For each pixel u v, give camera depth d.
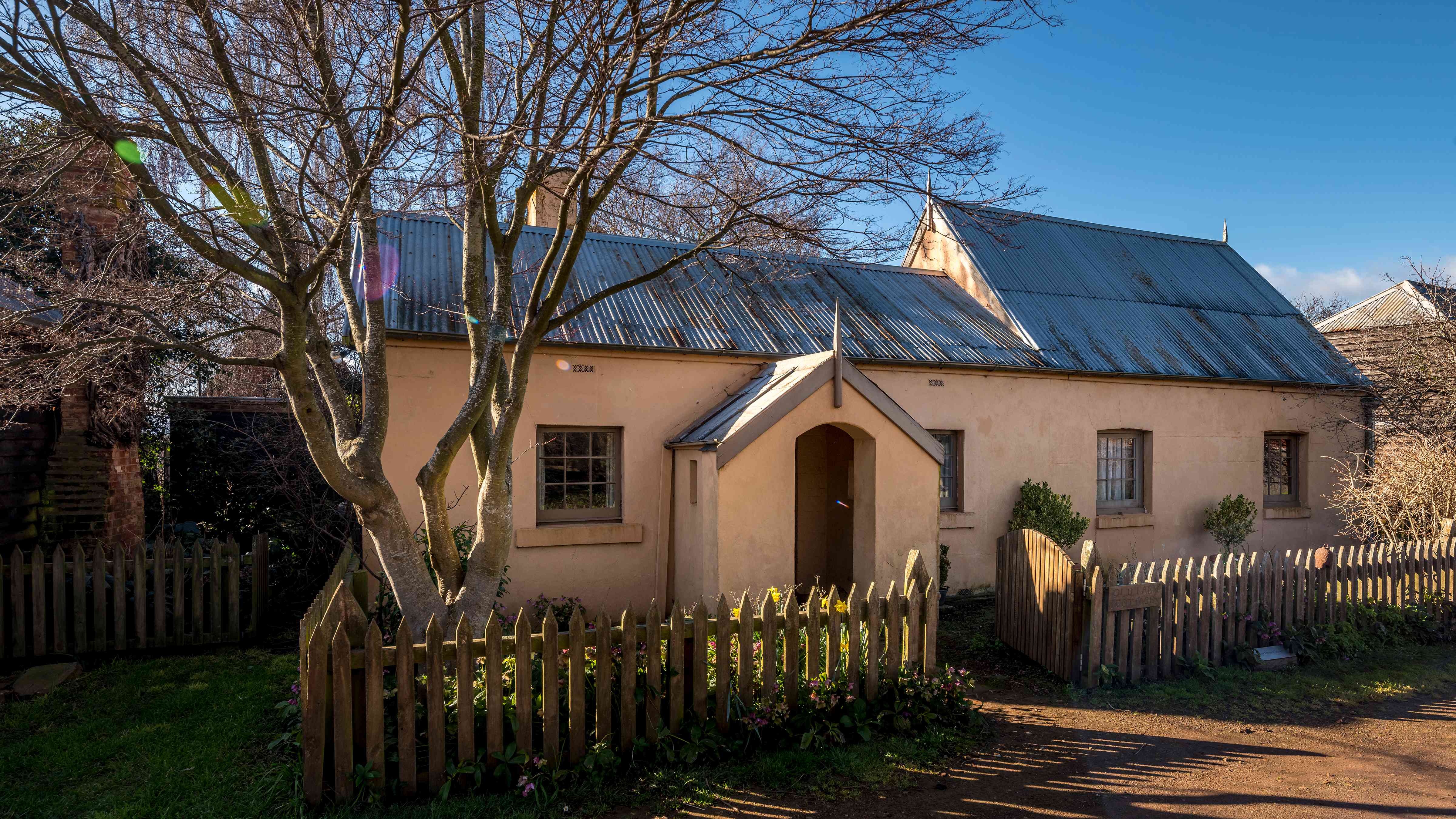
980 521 11.66
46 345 7.52
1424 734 6.11
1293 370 14.04
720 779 5.11
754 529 8.14
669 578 9.68
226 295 7.20
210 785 5.02
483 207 6.70
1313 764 5.53
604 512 9.98
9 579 7.69
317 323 6.44
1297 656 7.86
